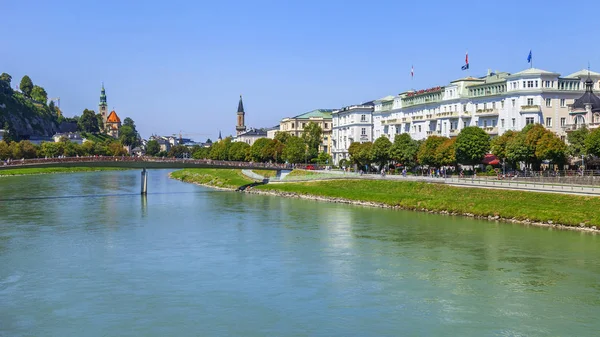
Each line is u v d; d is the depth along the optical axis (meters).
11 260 79.25
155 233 100.00
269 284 67.50
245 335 52.59
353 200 147.88
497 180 133.50
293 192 171.50
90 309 59.28
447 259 78.12
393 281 68.19
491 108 169.75
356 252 83.25
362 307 59.38
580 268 72.50
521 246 85.06
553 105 159.00
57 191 185.62
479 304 59.97
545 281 67.38
